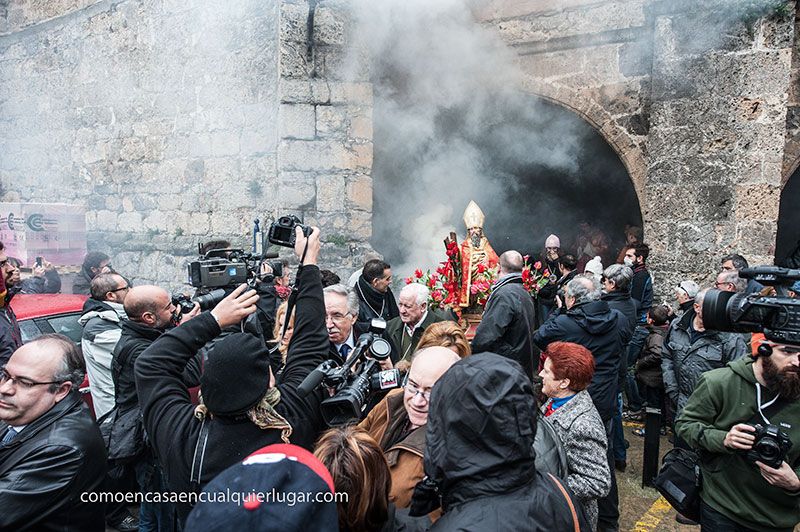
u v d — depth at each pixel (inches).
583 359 108.5
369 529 61.7
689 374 159.6
